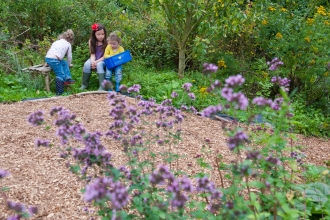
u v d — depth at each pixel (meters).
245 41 7.52
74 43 8.26
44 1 8.11
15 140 4.09
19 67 6.70
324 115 6.45
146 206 1.93
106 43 6.77
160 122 2.66
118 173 2.00
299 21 7.21
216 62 7.45
